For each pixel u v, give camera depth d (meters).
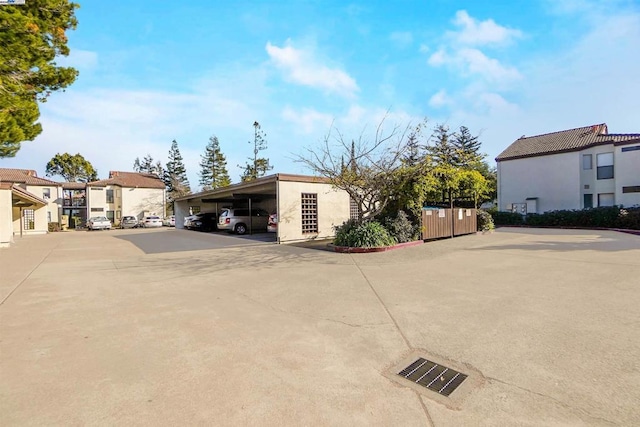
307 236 14.98
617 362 3.01
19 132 9.23
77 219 38.53
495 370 2.93
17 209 27.17
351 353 3.35
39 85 10.65
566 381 2.71
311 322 4.28
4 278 7.41
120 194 41.44
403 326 4.05
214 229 24.42
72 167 55.59
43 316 4.64
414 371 2.97
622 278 6.23
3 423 2.26
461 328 3.93
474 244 11.92
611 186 20.92
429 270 7.42
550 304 4.75
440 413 2.34
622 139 20.28
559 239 13.30
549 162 23.55
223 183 51.56
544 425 2.18
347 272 7.42
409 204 12.16
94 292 6.04
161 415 2.35
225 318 4.48
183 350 3.46
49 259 10.50
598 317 4.18
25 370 3.05
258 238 16.58
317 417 2.30
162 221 39.25
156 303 5.26
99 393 2.65
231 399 2.54
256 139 43.94
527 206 24.50
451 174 13.50
